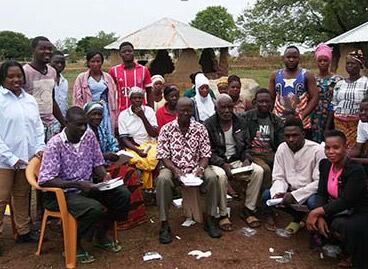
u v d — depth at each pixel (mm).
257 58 44250
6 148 4801
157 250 5051
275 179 5457
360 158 5383
